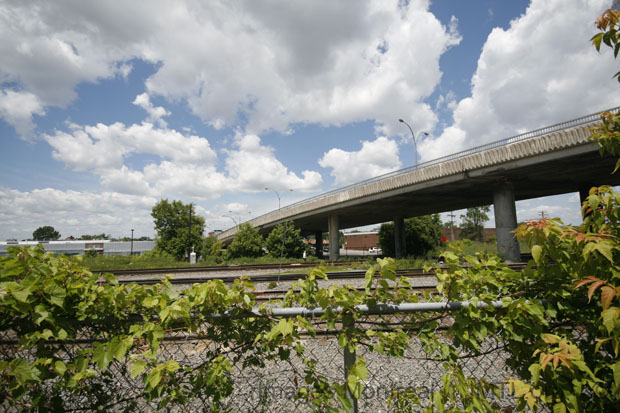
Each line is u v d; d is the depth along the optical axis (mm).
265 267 18172
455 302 1591
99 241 70000
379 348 1554
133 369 1357
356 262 20641
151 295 1554
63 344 1514
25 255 1417
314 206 34406
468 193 25062
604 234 1399
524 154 16406
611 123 1957
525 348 1557
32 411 1415
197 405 2117
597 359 1549
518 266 13086
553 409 1400
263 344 1555
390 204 30422
